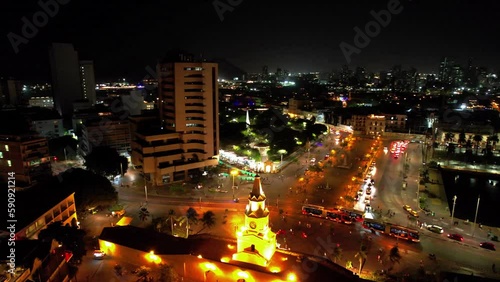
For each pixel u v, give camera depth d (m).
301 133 192.50
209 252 67.38
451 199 122.00
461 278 66.25
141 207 104.56
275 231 89.44
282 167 144.62
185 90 128.88
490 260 77.62
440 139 181.12
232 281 63.78
